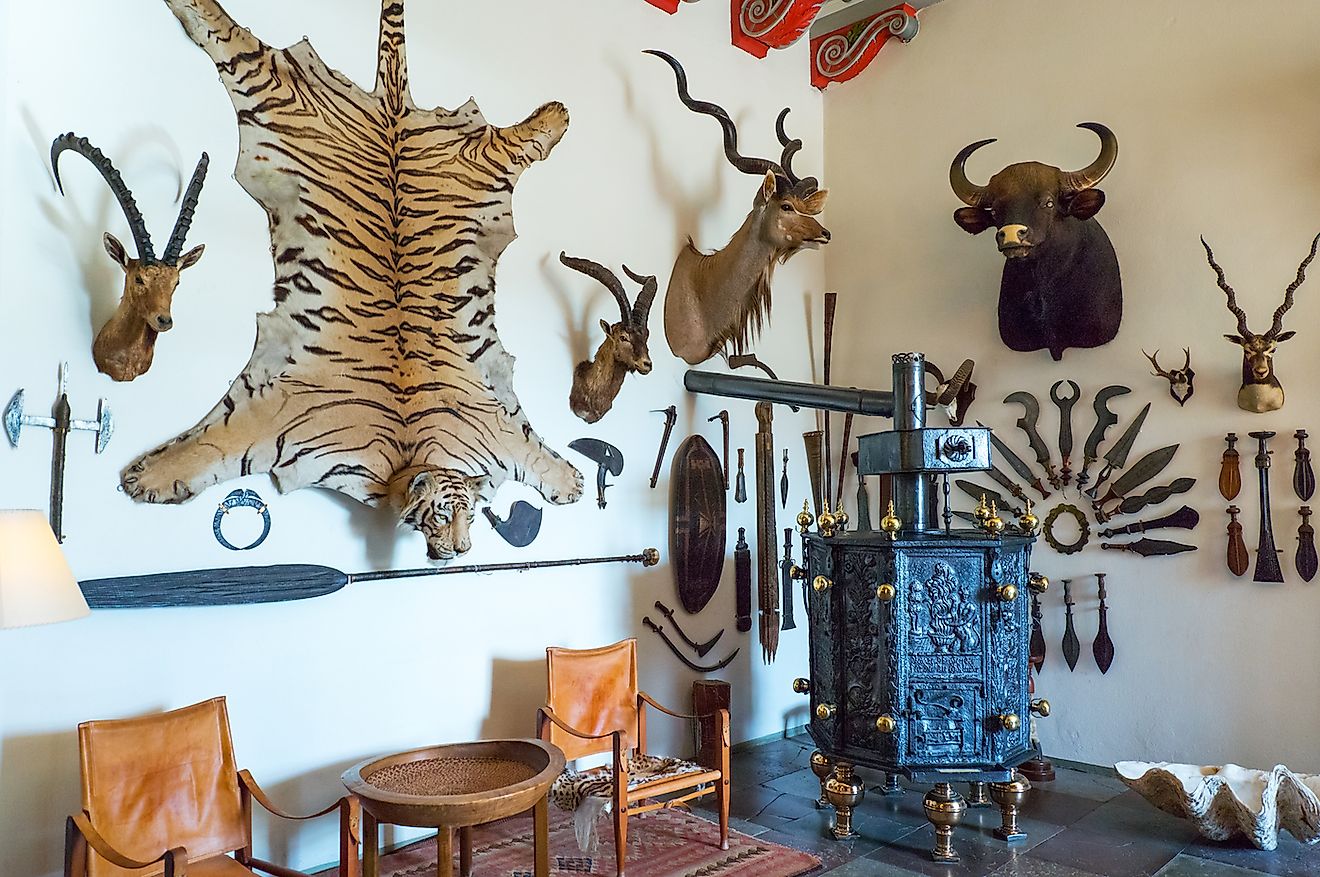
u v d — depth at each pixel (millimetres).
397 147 3668
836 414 5523
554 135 4207
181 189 3094
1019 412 4852
